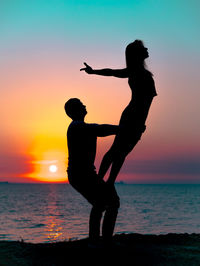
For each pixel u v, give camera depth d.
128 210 67.12
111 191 3.90
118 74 3.89
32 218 48.03
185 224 40.56
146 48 3.89
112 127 3.79
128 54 3.87
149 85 3.78
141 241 4.99
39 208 72.75
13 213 57.91
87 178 3.84
